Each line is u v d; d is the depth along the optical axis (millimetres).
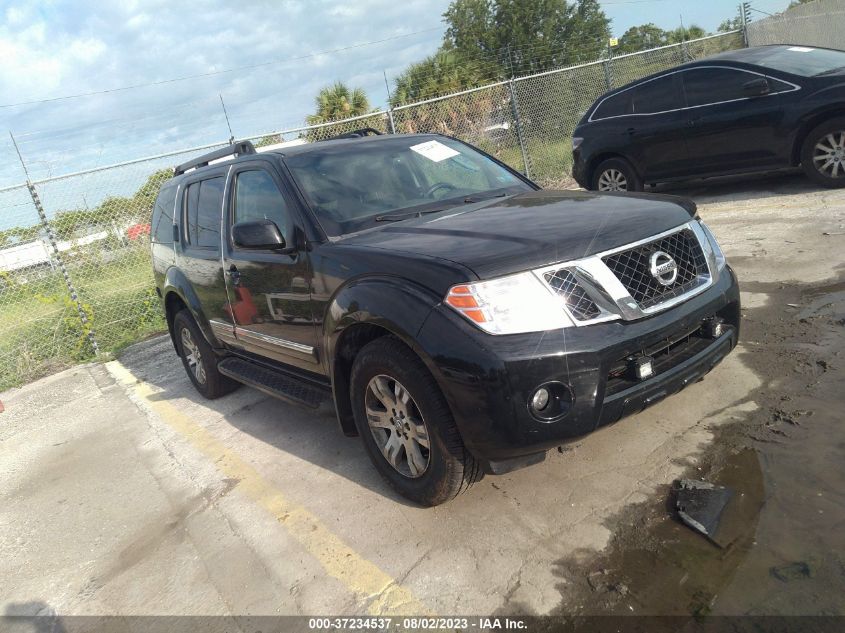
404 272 2816
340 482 3590
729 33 15320
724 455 3043
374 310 2850
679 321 2740
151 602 2916
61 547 3582
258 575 2936
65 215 8008
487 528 2889
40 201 7781
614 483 3010
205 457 4336
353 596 2658
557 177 12102
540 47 37688
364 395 3172
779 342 4066
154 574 3131
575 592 2412
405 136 4457
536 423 2498
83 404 6250
